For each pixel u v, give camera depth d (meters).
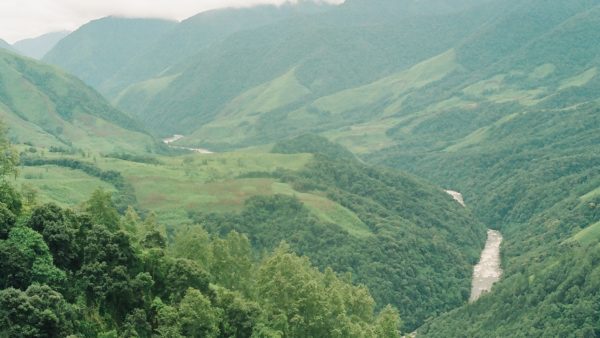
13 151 102.19
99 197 103.00
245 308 97.06
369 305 130.25
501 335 178.88
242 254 125.75
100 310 83.81
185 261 98.56
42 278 79.06
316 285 109.31
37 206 90.50
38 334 69.38
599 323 163.50
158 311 87.62
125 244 91.12
